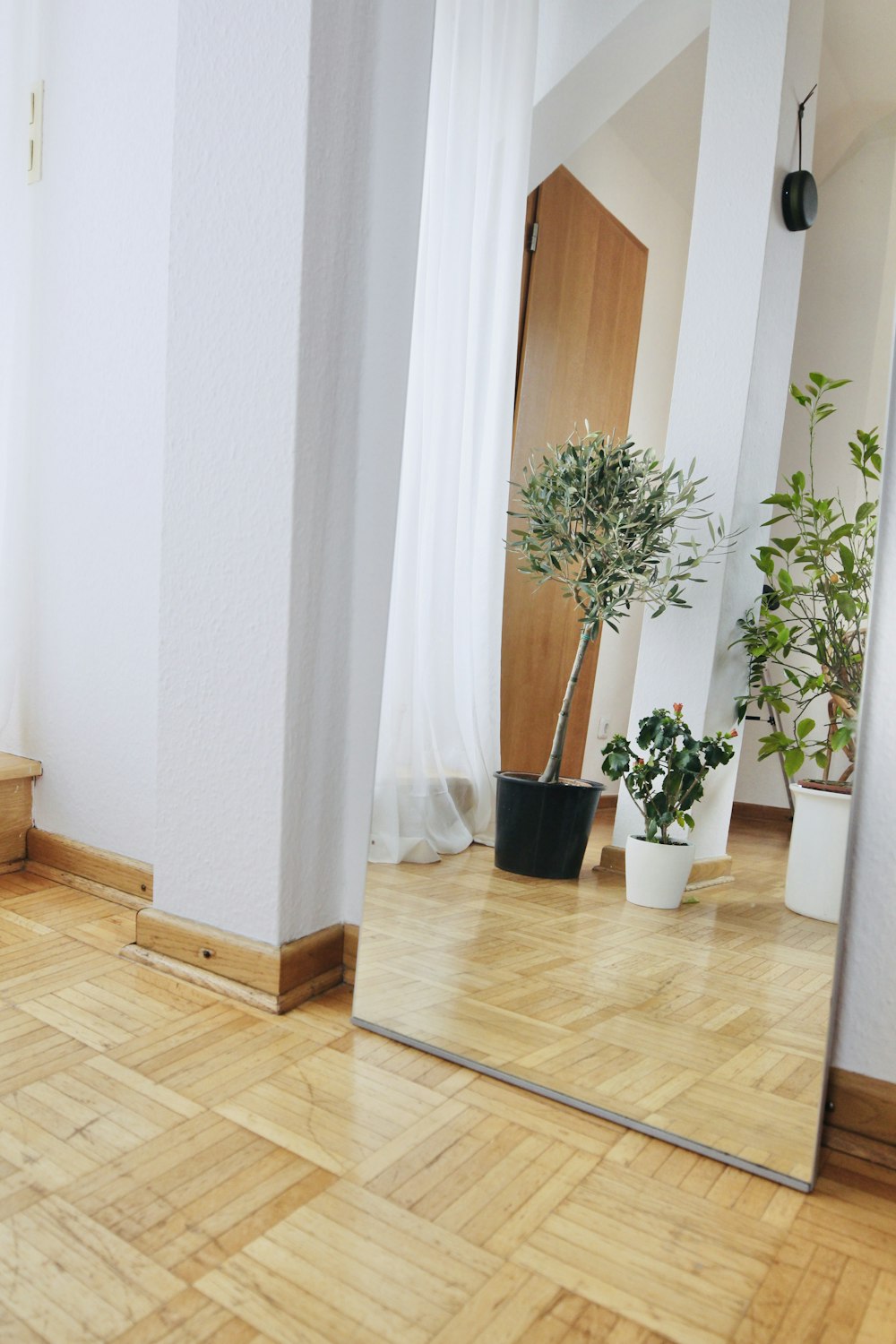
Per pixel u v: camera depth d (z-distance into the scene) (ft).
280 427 4.75
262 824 4.91
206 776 5.13
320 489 4.92
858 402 4.06
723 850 4.12
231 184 4.88
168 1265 2.83
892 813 3.85
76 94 6.43
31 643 6.93
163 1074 4.04
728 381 4.46
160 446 5.99
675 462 4.59
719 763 4.22
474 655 4.92
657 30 4.82
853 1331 2.78
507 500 5.05
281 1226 3.05
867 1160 3.83
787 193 4.34
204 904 5.16
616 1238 3.13
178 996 4.90
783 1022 3.77
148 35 5.98
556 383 4.99
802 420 4.19
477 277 5.12
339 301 4.94
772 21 4.42
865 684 3.85
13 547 6.86
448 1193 3.31
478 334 5.11
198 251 5.04
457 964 4.53
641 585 4.63
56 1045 4.25
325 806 5.17
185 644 5.20
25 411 6.81
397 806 4.83
